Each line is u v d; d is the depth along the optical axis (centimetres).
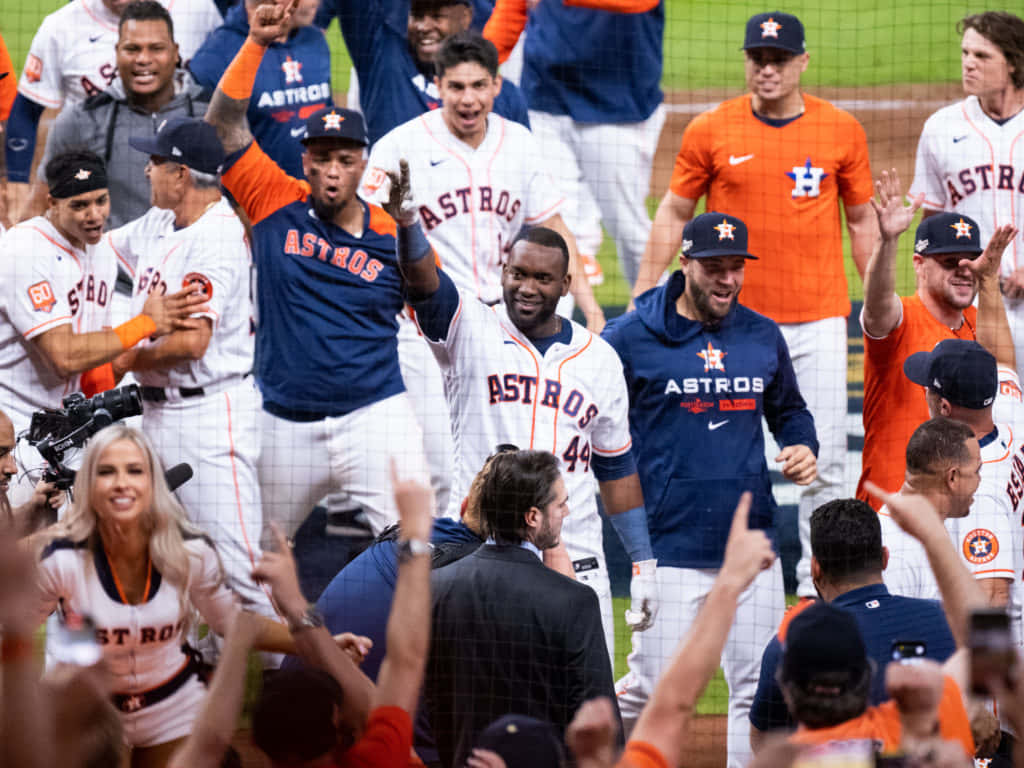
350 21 3281
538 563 1742
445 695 1700
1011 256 3086
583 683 1675
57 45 3275
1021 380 3006
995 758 1858
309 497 2675
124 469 1781
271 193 2620
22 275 2453
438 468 2750
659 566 2388
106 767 1259
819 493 2925
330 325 2605
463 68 2820
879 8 6212
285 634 1753
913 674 1264
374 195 2855
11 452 2147
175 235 2541
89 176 2495
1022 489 2244
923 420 2512
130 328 2462
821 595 1783
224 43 3184
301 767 1262
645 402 2389
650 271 3161
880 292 2450
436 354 2312
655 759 1202
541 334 2308
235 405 2562
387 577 1861
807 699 1306
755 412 2402
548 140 3828
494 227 2895
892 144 5634
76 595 1783
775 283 2994
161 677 1838
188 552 1822
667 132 5559
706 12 6225
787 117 3023
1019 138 3059
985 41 3016
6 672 1045
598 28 3703
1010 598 2105
